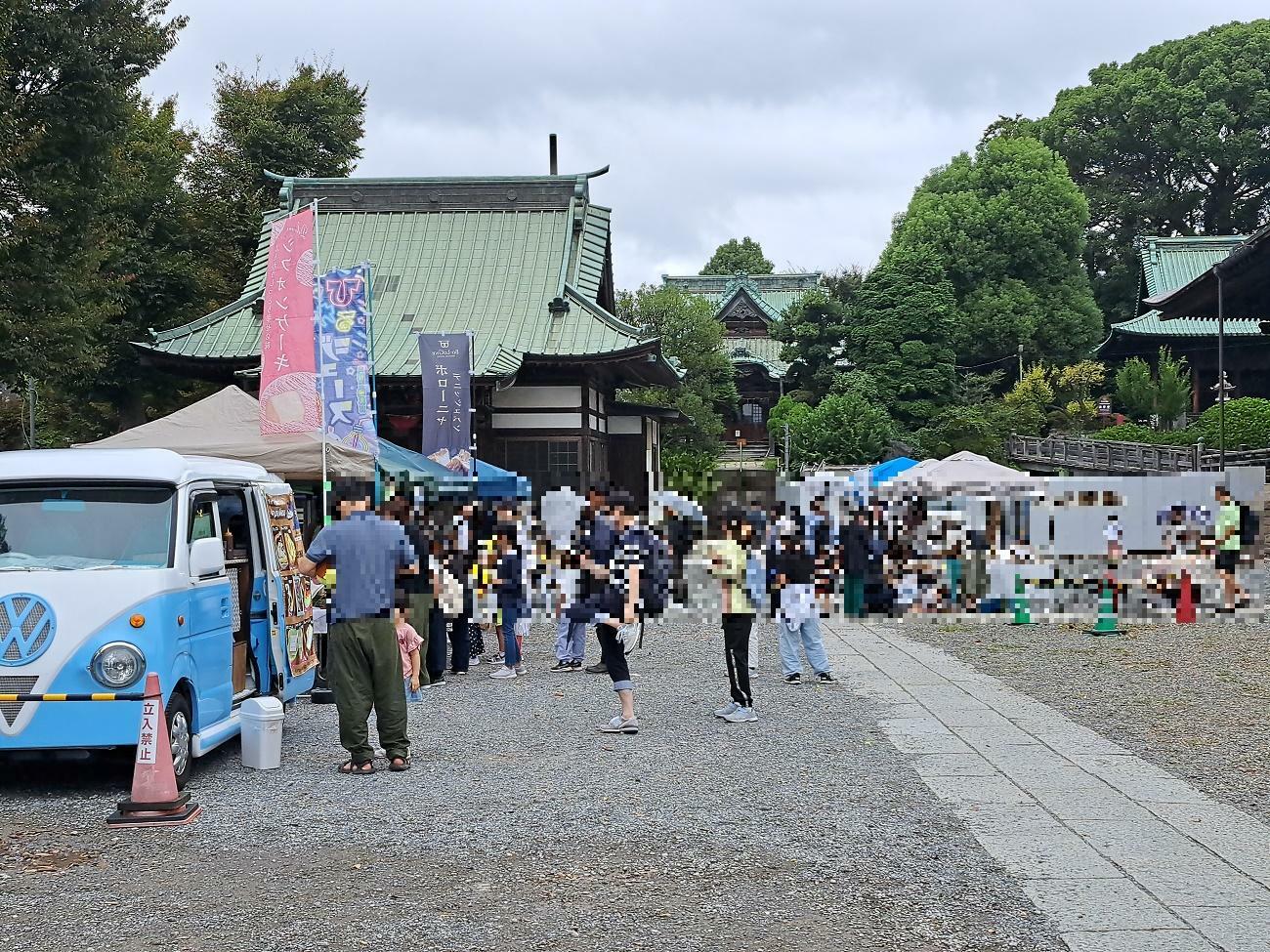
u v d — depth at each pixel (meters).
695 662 13.56
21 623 7.07
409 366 28.17
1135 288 69.81
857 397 49.41
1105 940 4.75
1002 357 59.62
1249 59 66.69
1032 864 5.80
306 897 5.40
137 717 7.01
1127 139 69.44
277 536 9.35
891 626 16.58
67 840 6.39
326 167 38.53
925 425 51.34
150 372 32.12
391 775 7.88
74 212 18.77
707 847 6.14
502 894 5.42
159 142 31.91
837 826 6.51
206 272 32.62
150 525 7.62
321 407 13.16
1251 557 18.70
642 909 5.21
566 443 29.25
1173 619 16.77
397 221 32.91
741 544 9.91
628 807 6.94
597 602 9.17
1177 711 9.91
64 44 17.81
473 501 12.57
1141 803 6.98
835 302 58.69
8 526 7.59
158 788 6.74
